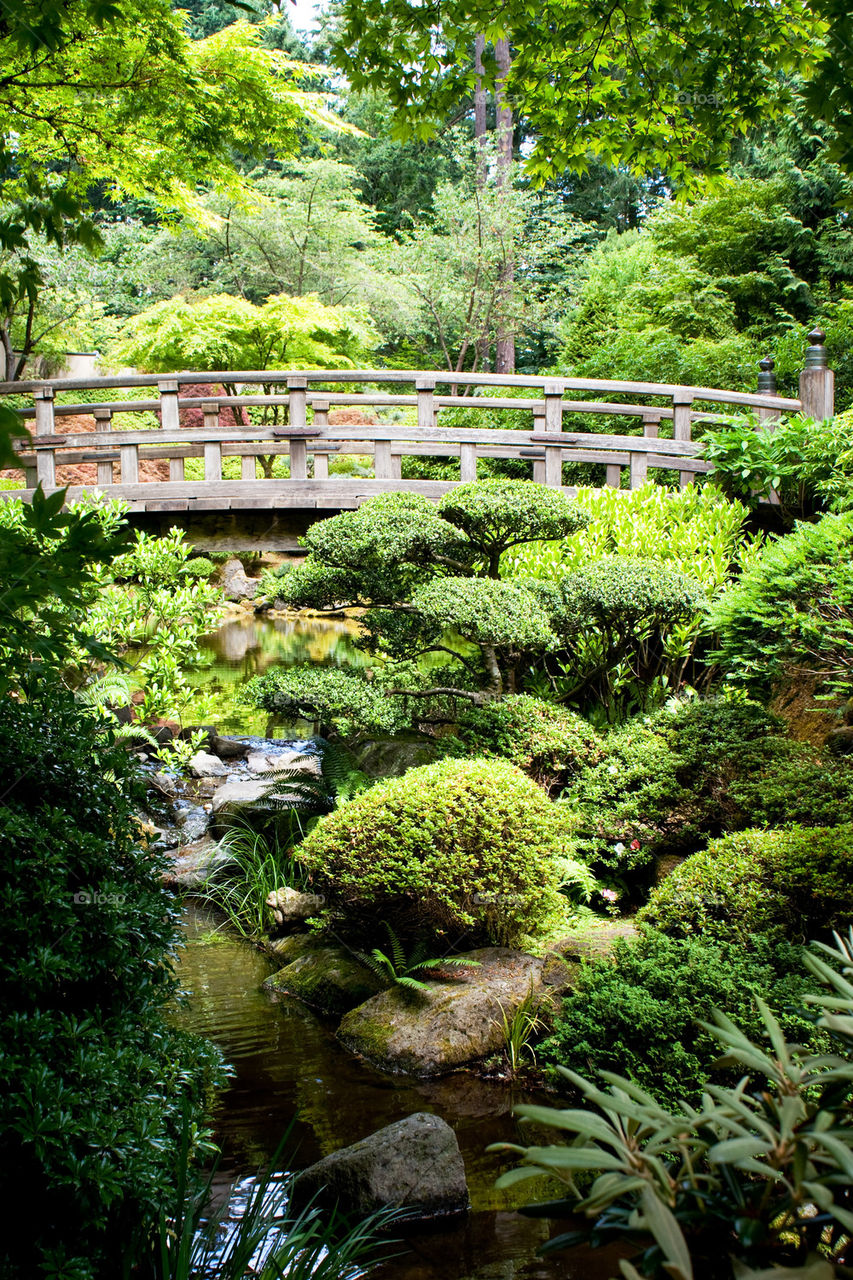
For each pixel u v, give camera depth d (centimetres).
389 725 532
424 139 421
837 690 505
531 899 412
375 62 396
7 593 158
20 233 217
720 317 1291
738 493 800
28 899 195
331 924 441
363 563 580
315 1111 317
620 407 835
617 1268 240
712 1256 106
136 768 248
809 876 353
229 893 514
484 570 661
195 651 704
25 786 222
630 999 314
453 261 1631
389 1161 265
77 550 163
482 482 625
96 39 498
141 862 234
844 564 518
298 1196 267
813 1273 88
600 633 630
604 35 387
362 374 840
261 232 1565
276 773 625
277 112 636
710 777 484
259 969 442
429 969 396
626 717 616
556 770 535
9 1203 184
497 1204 269
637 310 1359
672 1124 105
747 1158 98
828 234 1323
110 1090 186
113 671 637
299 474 853
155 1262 201
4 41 360
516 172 1606
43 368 1552
